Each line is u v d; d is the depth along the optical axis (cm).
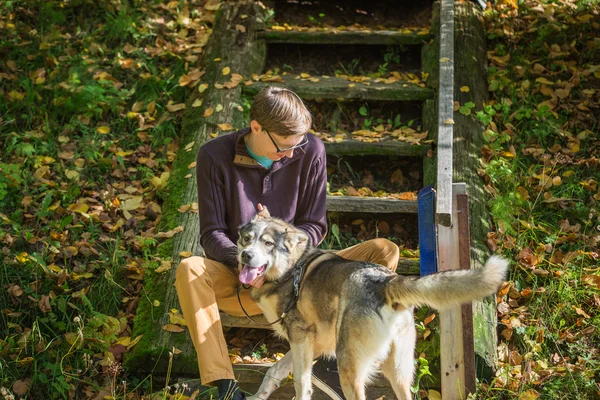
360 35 617
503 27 619
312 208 406
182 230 479
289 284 370
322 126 572
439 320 406
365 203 486
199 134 546
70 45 644
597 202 494
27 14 669
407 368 346
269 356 423
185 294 366
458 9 631
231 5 655
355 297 337
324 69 627
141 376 412
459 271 306
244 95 577
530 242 472
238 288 396
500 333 423
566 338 418
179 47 638
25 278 467
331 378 397
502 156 523
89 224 502
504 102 554
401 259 452
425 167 518
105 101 586
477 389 385
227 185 391
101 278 464
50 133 570
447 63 534
